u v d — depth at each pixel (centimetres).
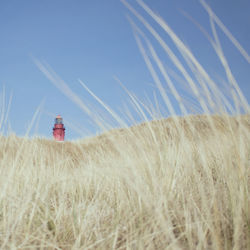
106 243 134
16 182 198
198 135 167
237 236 110
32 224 162
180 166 212
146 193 162
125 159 163
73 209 175
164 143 211
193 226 135
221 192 162
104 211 185
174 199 167
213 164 213
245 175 133
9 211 166
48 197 212
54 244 134
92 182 266
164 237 128
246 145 149
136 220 155
